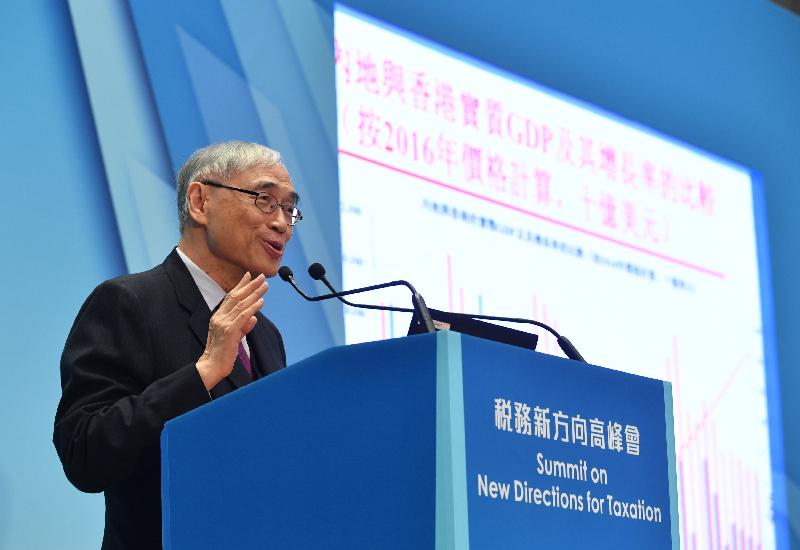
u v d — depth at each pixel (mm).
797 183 5398
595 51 4703
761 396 4922
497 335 1938
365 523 1451
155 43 3422
